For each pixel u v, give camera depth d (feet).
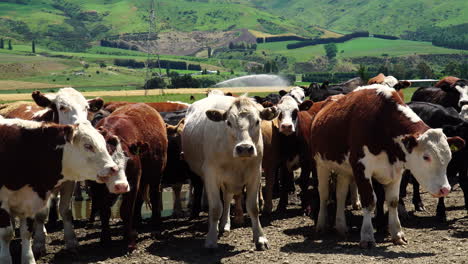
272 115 34.12
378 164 32.94
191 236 38.65
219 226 38.63
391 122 32.42
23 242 30.68
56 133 30.35
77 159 30.17
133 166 34.45
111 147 31.86
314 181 41.50
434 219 40.70
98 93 360.48
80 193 54.19
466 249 30.89
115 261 32.68
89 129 30.32
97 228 42.52
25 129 30.17
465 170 41.32
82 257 33.88
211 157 34.50
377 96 33.42
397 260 29.25
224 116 33.09
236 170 34.19
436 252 30.68
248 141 32.04
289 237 36.70
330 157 35.81
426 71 553.64
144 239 38.01
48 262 33.04
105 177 30.01
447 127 41.16
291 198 50.67
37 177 30.22
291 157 45.39
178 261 32.24
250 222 41.73
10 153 29.63
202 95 289.53
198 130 37.76
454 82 60.85
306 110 45.37
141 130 37.29
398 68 622.95
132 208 35.22
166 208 50.60
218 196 34.65
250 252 33.14
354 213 43.91
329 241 35.29
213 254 33.37
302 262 29.84
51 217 42.65
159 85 482.28
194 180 44.01
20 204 30.45
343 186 36.60
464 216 41.16
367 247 32.53
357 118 33.53
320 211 37.93
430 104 45.03
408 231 36.94
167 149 43.88
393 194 33.45
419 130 31.71
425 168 31.09
